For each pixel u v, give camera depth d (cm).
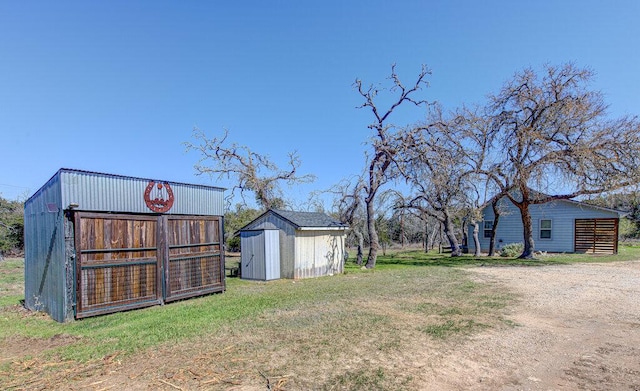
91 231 750
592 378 384
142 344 528
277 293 958
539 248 2259
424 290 924
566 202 2183
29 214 892
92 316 736
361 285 1044
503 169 1691
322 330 566
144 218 843
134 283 810
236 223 2542
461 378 388
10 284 1284
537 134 1508
